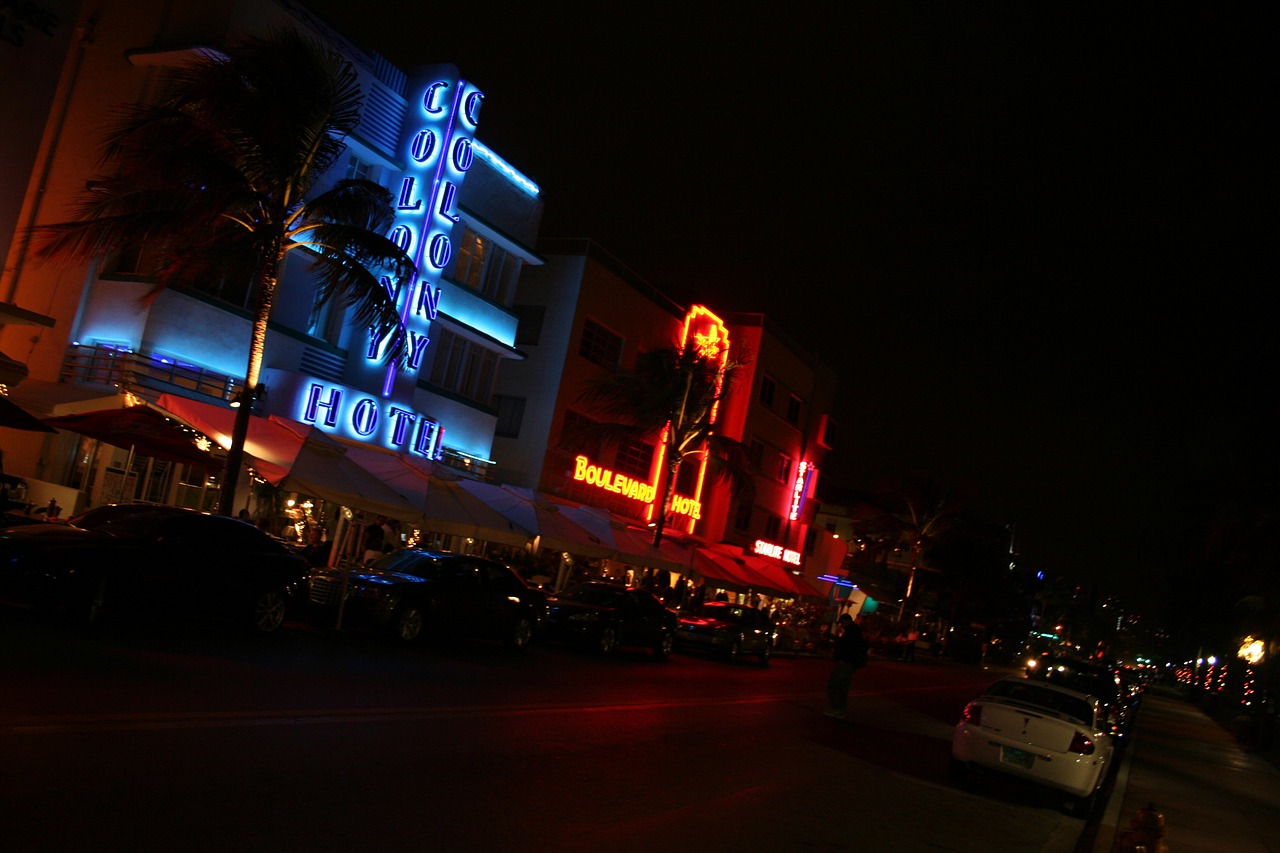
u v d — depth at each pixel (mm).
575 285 36656
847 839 9125
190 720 9055
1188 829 12891
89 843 5586
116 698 9414
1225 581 50250
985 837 10609
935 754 17016
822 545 61688
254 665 12859
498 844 6922
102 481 22234
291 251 25250
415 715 11328
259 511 24016
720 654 29672
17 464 22406
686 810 9078
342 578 18219
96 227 18500
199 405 20812
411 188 27828
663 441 39781
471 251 31672
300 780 7715
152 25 23844
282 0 24469
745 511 49969
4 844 5355
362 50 27047
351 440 25984
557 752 10766
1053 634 141250
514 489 28844
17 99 19656
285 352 25281
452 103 28484
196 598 14367
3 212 19469
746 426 47812
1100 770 13344
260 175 19078
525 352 36844
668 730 13844
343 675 13398
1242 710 47750
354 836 6520
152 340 21891
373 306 19750
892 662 53500
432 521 22703
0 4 19281
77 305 22688
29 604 13398
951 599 78812
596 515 31453
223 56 22281
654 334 41375
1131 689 30906
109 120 23625
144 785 6871
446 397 31078
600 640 23641
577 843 7305
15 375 17016
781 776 11898
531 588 21234
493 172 31891
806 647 44156
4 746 7266
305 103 18609
